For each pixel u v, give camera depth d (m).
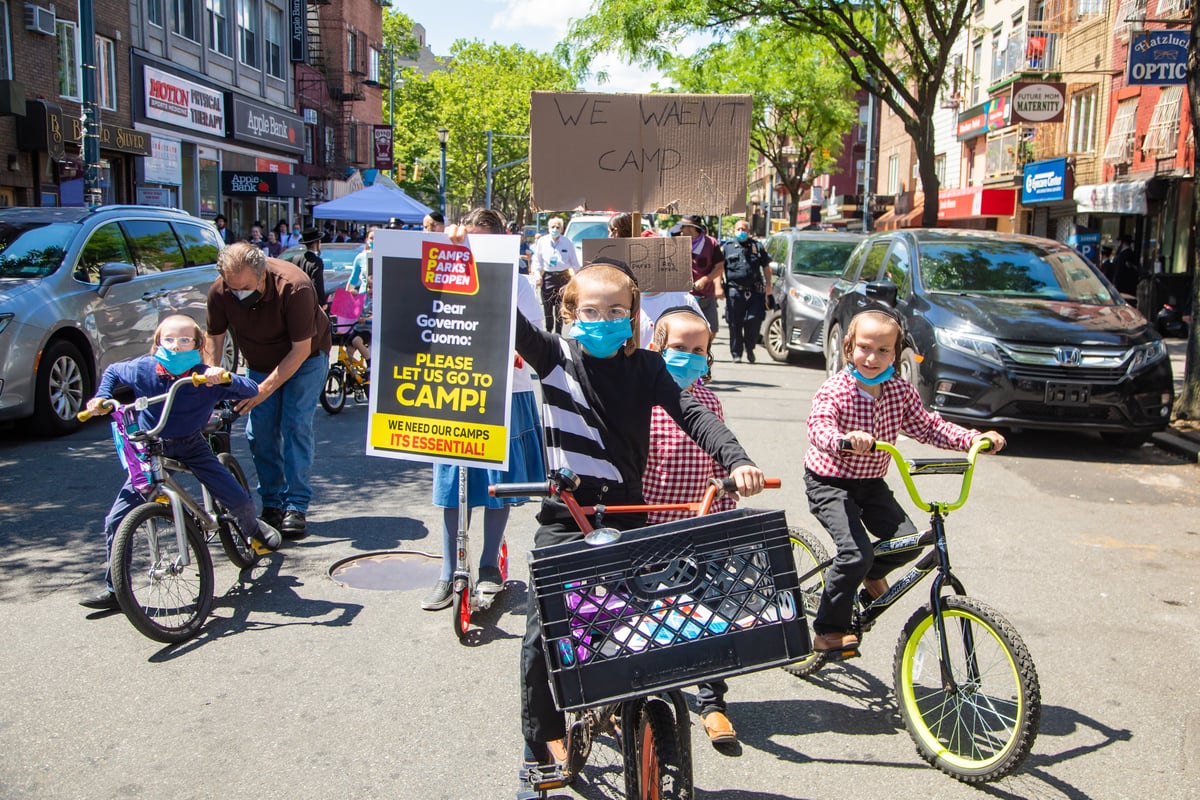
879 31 20.67
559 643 2.66
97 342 9.50
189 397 5.08
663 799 2.75
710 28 20.72
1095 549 6.38
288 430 6.23
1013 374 8.95
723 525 2.76
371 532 6.45
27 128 19.53
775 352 15.41
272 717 4.01
